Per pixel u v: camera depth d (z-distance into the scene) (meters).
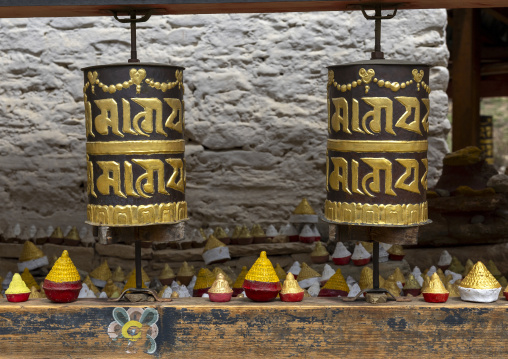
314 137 4.56
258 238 4.17
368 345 2.41
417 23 4.45
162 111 2.42
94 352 2.43
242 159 4.57
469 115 7.26
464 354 2.39
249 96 4.56
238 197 4.58
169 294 2.99
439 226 4.16
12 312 2.41
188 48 4.55
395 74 2.34
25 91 4.57
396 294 3.11
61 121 4.57
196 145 4.57
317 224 4.28
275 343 2.42
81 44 4.55
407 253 4.18
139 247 2.58
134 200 2.39
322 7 2.69
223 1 2.46
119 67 2.36
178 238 2.52
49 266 4.02
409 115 2.36
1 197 4.57
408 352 2.41
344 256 3.73
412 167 2.38
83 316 2.42
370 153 2.36
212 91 4.55
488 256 4.12
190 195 4.57
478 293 2.42
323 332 2.41
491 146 10.56
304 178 4.57
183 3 2.44
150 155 2.39
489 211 4.12
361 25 4.50
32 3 2.46
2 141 4.57
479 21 7.40
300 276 3.48
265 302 2.50
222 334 2.42
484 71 10.79
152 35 4.54
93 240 4.32
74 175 4.58
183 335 2.42
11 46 4.54
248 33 4.54
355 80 2.37
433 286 2.45
